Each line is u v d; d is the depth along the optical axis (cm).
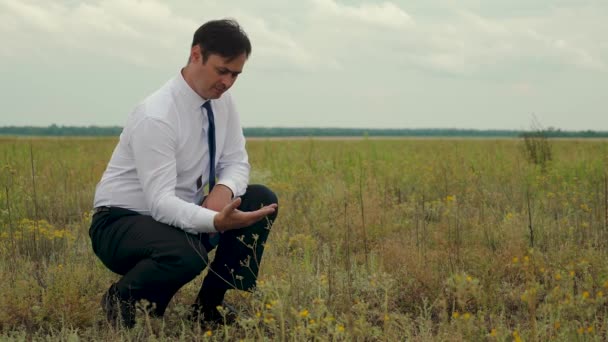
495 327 334
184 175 353
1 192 711
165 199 332
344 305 368
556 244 517
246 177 378
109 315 345
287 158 1345
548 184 829
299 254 503
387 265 462
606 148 1337
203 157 355
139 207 349
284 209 670
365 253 477
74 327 362
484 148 1692
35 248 519
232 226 328
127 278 337
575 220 582
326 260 477
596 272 409
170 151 337
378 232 573
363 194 722
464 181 837
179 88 342
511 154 1380
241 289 365
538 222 572
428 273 416
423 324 351
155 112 335
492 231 554
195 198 363
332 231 578
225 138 374
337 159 1281
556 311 325
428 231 574
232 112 375
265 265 443
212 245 363
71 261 485
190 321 369
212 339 341
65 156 1442
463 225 581
